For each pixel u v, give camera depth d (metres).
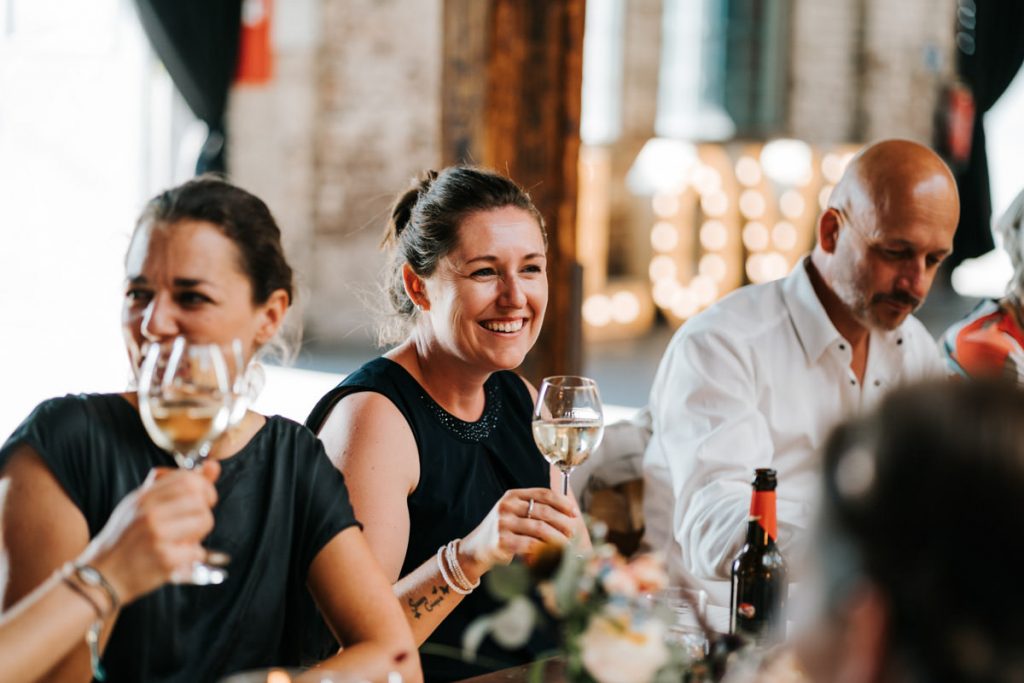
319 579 2.31
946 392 0.98
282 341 2.51
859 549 0.96
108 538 1.75
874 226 3.51
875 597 0.96
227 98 11.07
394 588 2.62
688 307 15.05
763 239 15.34
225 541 2.20
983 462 0.93
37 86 11.77
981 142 12.41
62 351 9.96
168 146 12.08
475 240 2.89
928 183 3.48
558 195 6.21
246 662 2.20
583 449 2.70
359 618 2.29
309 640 2.46
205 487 1.78
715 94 16.45
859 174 3.56
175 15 10.67
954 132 13.55
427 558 2.90
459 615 2.81
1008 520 0.92
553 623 2.87
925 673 0.94
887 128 17.20
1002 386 0.98
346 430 2.85
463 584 2.55
